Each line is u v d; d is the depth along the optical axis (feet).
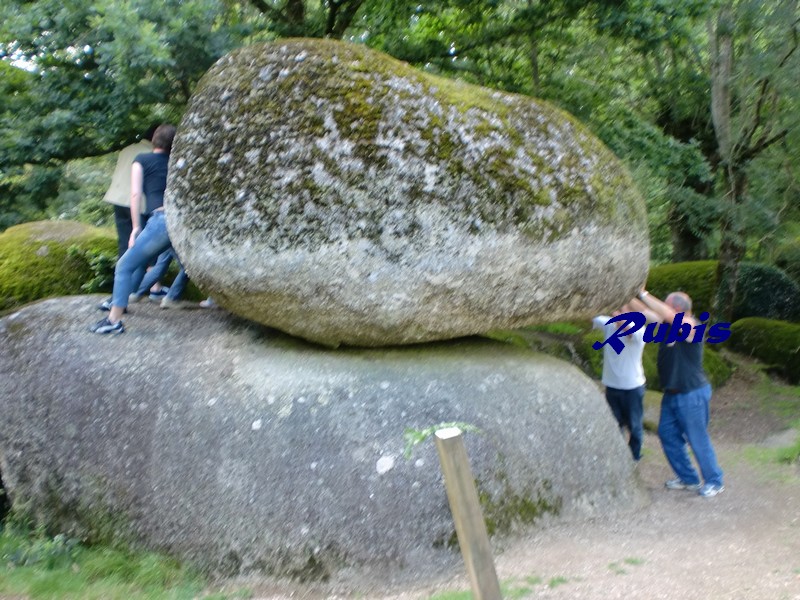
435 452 13.84
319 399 14.64
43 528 15.60
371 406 14.48
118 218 21.08
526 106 15.74
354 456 13.85
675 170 29.78
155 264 19.38
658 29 26.35
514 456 14.65
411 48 29.04
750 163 30.81
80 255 22.88
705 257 42.70
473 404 14.83
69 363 16.29
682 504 16.88
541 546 13.87
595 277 15.49
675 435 17.95
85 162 39.70
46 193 25.79
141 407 15.29
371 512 13.38
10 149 22.61
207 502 14.12
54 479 15.69
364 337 15.39
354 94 14.47
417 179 14.07
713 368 30.48
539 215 14.57
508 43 30.19
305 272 14.40
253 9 28.99
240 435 14.40
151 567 13.84
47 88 22.35
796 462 20.33
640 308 17.93
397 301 14.52
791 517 15.83
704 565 12.67
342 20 28.60
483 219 14.23
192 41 20.83
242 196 14.51
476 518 8.40
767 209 30.22
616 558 13.19
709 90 34.50
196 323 17.61
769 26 28.73
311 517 13.48
